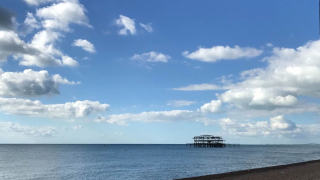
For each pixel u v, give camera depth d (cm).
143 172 4662
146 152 13425
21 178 4100
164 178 3928
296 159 7812
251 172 3741
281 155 10156
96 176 4247
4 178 4106
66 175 4384
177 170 4919
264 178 3089
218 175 3488
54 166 5891
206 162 6712
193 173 4456
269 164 6084
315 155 10244
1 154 11194
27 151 14538
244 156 9456
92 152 13450
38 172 4797
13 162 7006
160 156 9631
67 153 12300
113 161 7256
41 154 11294
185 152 13238
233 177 3269
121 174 4438
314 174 3303
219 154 11019
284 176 3200
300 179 2944
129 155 10494
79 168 5434
